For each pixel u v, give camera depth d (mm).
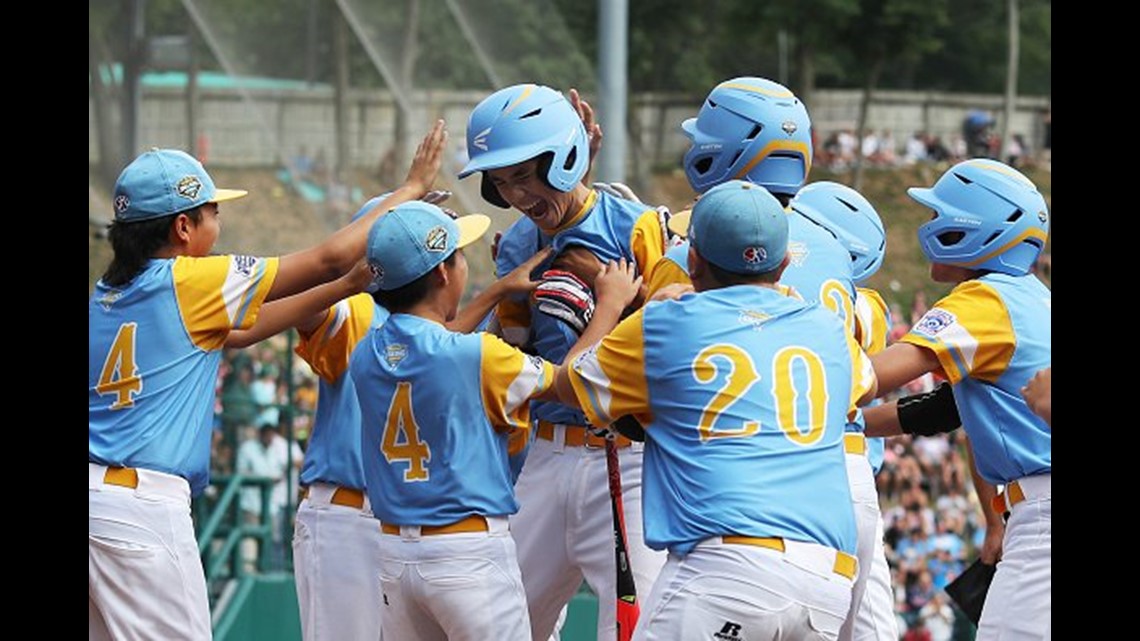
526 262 24469
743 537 19547
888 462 52688
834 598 19812
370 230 22688
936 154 85438
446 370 22047
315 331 25500
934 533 52219
